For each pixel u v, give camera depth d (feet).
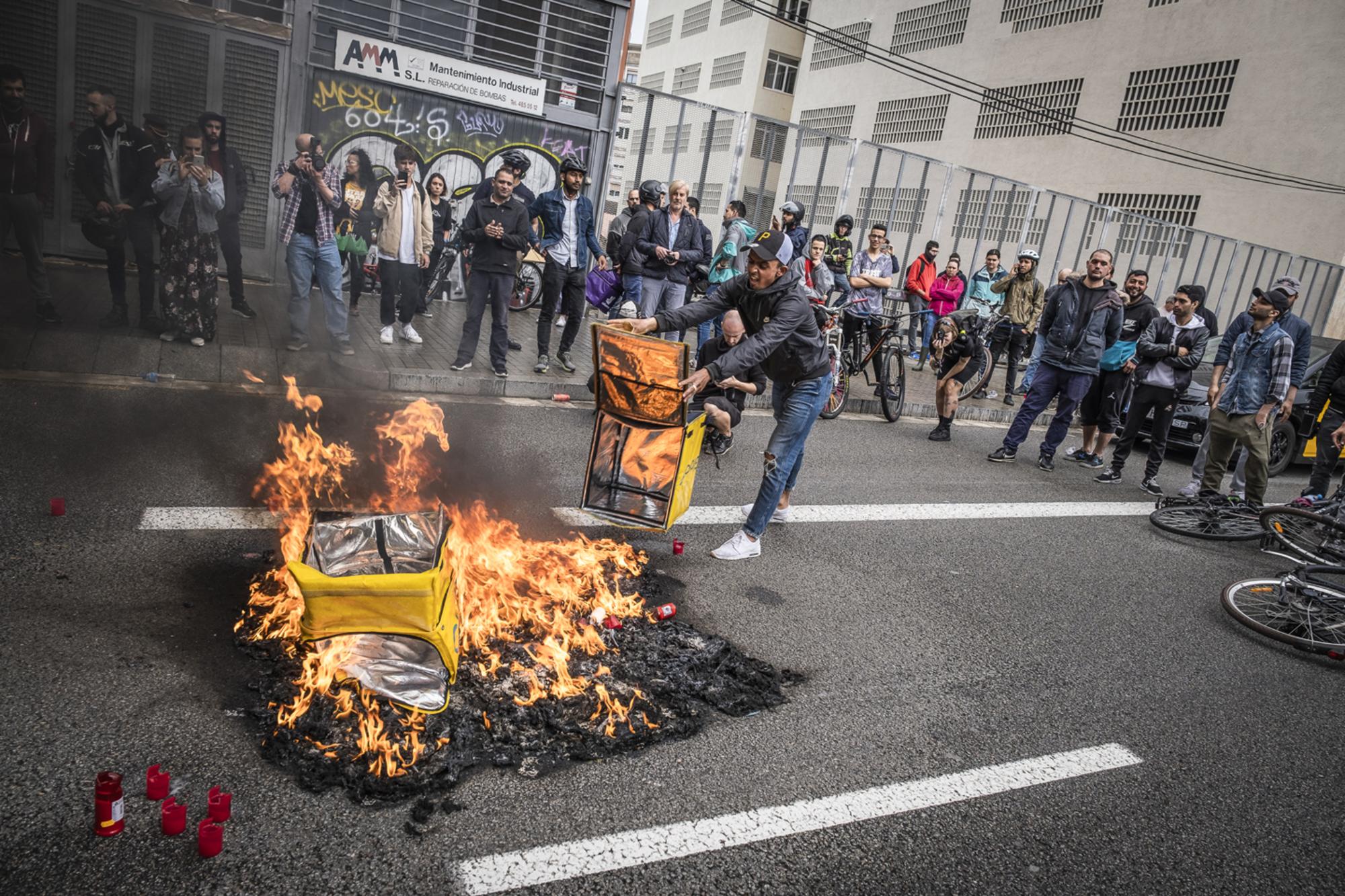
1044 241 54.54
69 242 31.65
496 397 25.95
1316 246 58.65
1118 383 28.84
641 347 15.01
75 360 22.21
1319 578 17.53
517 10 35.91
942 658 13.91
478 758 9.50
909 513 21.34
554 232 27.40
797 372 16.19
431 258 33.50
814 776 10.24
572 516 17.30
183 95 32.12
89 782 8.36
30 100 30.53
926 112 83.56
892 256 34.58
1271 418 23.25
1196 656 15.48
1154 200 67.15
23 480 15.06
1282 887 9.54
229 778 8.68
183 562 13.03
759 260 14.97
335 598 9.77
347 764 9.02
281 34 32.63
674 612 13.60
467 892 7.72
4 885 7.04
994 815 10.03
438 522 11.96
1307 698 14.43
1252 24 61.00
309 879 7.59
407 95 35.27
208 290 24.09
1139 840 10.00
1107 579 18.86
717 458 22.31
